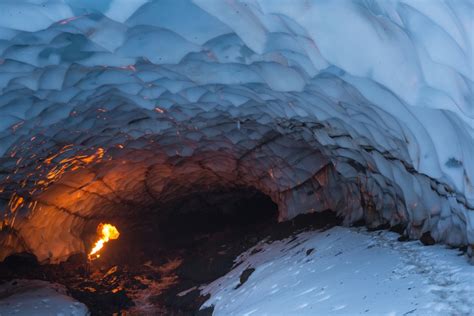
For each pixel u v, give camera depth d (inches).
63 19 206.1
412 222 287.6
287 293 288.4
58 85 273.7
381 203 356.2
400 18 144.6
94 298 488.7
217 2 186.4
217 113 392.5
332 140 338.0
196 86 309.3
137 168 591.5
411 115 191.3
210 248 615.8
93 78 293.3
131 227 773.3
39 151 406.6
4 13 204.7
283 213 570.3
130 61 257.0
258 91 289.3
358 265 271.4
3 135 326.0
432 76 149.4
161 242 786.8
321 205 523.8
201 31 214.2
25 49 236.8
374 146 283.1
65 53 245.6
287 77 239.3
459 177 187.2
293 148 495.2
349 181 411.5
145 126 425.4
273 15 179.9
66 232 621.6
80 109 344.5
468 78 138.2
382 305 199.3
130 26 213.9
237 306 330.0
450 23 135.6
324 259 321.7
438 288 194.4
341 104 243.8
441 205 249.0
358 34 163.3
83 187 575.2
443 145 184.7
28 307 401.1
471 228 200.8
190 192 745.6
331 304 229.6
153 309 453.7
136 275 584.4
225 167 617.9
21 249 542.9
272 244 474.0
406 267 233.9
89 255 649.0
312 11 164.7
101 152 487.2
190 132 470.0
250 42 198.2
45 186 504.7
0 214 481.1
